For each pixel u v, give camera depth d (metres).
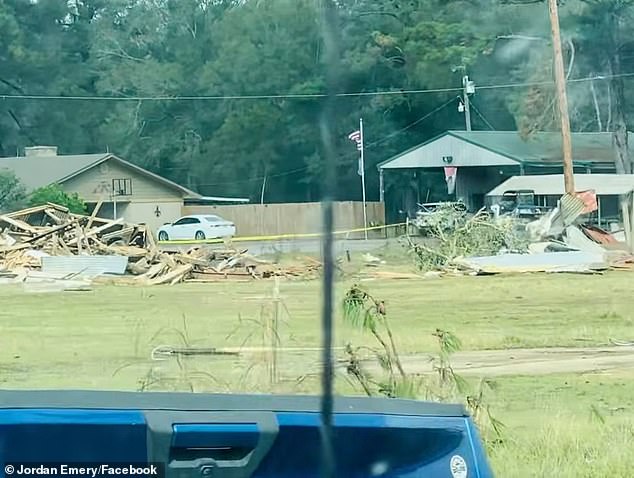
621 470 20.06
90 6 171.25
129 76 164.88
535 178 124.50
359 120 144.50
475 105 151.00
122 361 35.06
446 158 146.88
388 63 138.62
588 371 33.88
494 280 75.62
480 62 140.75
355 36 132.00
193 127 159.75
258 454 7.95
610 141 142.25
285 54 141.88
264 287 72.88
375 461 8.30
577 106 139.25
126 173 150.00
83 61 170.62
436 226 94.31
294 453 8.07
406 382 23.70
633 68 135.62
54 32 169.38
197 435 7.82
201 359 31.80
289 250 97.12
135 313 54.47
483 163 144.38
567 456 20.95
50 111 168.75
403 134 151.75
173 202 152.12
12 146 169.88
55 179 143.62
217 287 74.44
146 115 162.75
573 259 87.06
